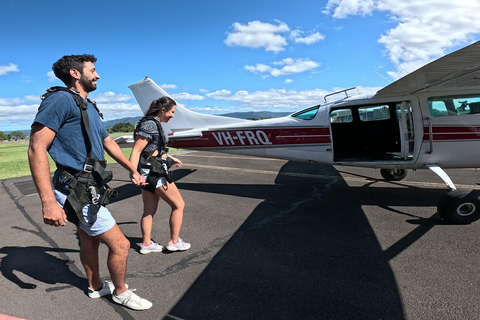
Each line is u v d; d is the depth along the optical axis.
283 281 2.18
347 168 6.87
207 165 7.94
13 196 5.12
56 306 1.93
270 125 5.02
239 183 5.62
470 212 3.15
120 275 1.82
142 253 2.68
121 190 5.31
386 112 5.22
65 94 1.47
